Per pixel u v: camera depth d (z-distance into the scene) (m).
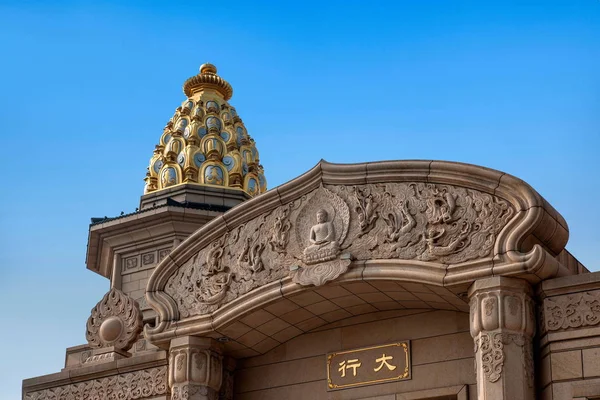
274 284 20.06
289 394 21.47
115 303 23.16
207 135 34.97
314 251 19.70
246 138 35.88
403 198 19.30
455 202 18.78
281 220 20.45
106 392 22.09
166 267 21.69
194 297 21.23
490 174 18.44
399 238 19.06
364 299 20.27
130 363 21.94
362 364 20.72
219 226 21.25
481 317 17.89
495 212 18.38
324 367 21.23
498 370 17.48
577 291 17.77
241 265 20.80
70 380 22.58
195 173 34.25
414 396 19.83
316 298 20.16
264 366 22.03
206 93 36.59
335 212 19.86
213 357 21.19
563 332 17.66
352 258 19.34
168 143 35.06
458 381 19.59
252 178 35.16
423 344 20.23
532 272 17.72
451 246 18.50
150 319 30.98
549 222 18.20
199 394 20.80
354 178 19.81
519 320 17.80
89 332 23.17
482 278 18.08
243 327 20.86
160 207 31.69
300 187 20.39
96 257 33.25
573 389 17.25
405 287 19.30
